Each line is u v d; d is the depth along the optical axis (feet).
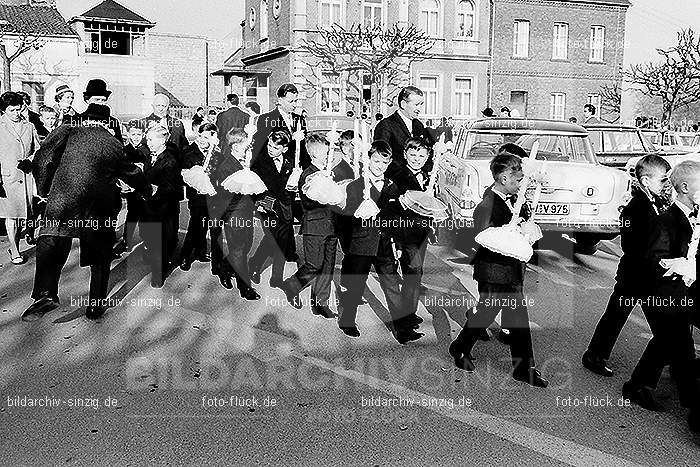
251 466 12.14
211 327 19.95
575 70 116.98
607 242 35.50
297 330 19.81
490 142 33.86
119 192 21.29
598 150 47.11
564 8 115.44
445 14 110.32
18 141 27.48
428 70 110.11
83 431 13.34
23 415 14.01
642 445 13.19
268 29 115.75
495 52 113.29
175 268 27.68
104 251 20.43
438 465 12.27
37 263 19.48
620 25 117.91
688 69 94.22
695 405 13.65
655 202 15.20
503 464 12.35
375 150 19.12
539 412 14.58
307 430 13.52
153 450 12.64
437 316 21.29
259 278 25.39
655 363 14.75
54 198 19.61
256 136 24.75
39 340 18.62
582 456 12.70
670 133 53.88
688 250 14.51
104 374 16.26
